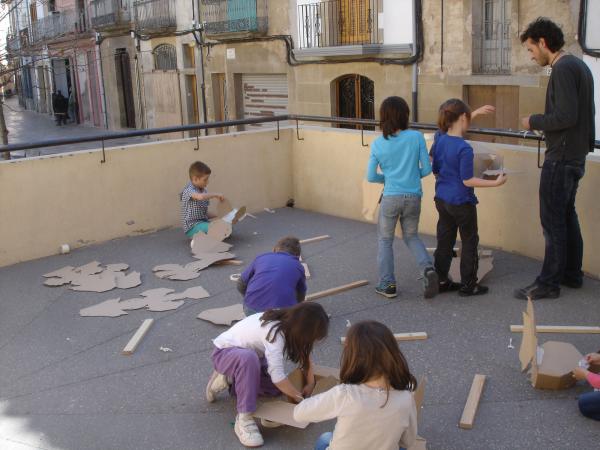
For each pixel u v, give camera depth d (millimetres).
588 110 4777
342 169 7918
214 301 5520
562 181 4867
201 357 4559
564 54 4738
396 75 13789
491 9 12109
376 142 5250
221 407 3930
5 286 6012
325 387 3594
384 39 14047
